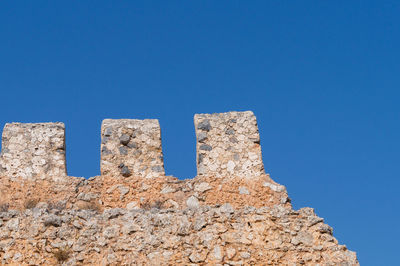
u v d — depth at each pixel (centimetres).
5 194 4081
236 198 4116
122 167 4172
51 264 3697
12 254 3716
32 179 4131
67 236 3766
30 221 3800
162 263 3700
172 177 4172
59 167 4169
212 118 4288
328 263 3722
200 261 3709
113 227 3803
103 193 4116
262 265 3712
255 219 3825
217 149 4222
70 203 4081
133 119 4291
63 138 4234
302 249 3756
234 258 3725
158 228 3800
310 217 3834
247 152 4222
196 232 3781
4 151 4172
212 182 4156
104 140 4216
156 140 4238
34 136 4219
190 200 4112
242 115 4300
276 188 4134
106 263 3697
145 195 4119
